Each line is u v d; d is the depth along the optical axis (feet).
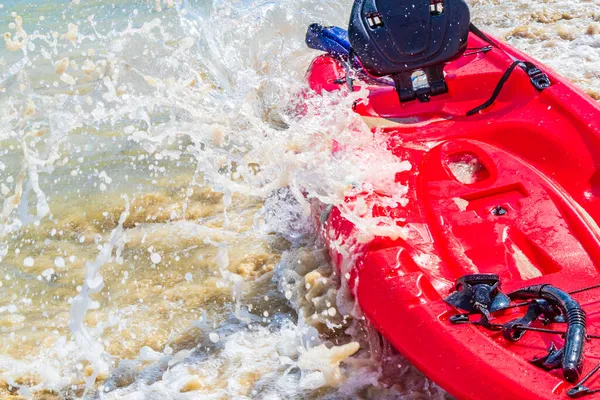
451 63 14.16
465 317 8.30
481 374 7.61
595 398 6.86
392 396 9.13
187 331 11.01
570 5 22.08
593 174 10.69
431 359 8.13
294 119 14.64
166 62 20.08
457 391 7.79
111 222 14.26
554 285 8.79
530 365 7.48
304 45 20.27
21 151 17.01
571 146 11.18
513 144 11.80
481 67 13.53
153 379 10.10
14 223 14.32
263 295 11.59
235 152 15.83
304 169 11.55
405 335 8.54
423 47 12.56
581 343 7.25
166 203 14.70
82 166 16.34
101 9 25.71
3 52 22.53
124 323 11.32
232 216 14.08
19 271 12.94
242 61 19.22
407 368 9.50
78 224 14.28
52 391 10.08
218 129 13.32
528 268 9.30
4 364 10.64
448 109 12.95
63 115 17.46
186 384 9.84
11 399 9.98
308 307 10.84
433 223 10.23
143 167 16.17
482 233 9.84
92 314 11.61
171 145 17.02
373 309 9.12
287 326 10.79
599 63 17.84
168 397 9.68
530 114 12.07
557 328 8.07
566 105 11.80
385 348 9.77
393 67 12.71
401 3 12.66
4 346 11.03
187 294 11.87
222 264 11.76
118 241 13.56
